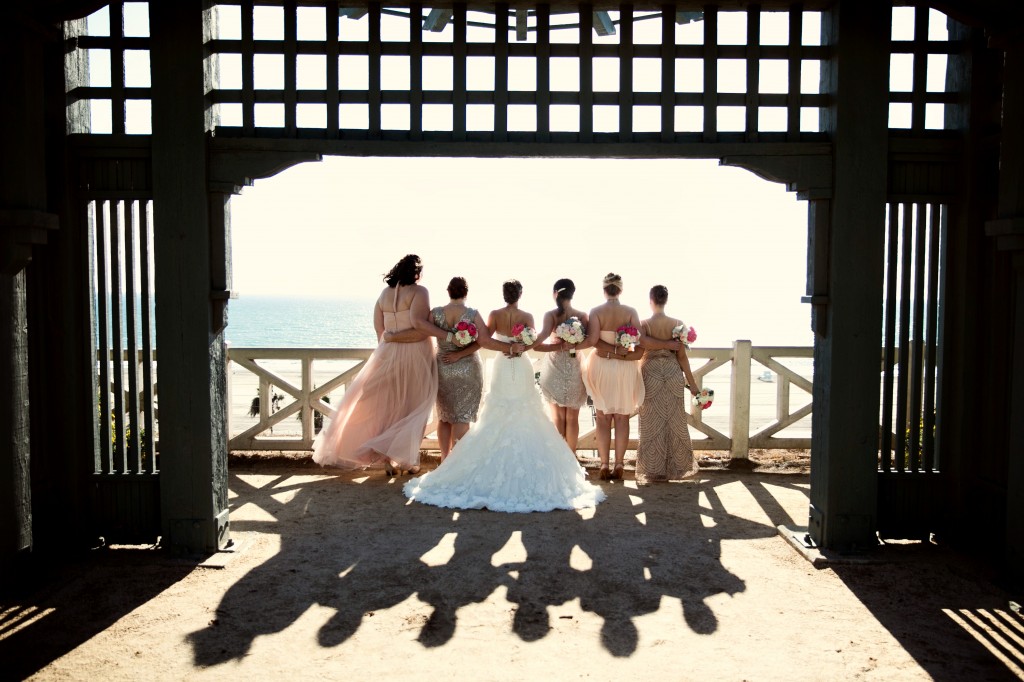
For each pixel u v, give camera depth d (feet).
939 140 14.98
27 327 13.73
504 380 19.26
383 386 20.57
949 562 14.46
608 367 20.53
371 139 14.62
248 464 22.61
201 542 14.58
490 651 10.78
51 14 13.35
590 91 14.70
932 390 15.64
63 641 11.07
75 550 14.90
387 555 14.66
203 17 14.05
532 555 14.67
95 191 14.57
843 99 14.34
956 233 15.20
